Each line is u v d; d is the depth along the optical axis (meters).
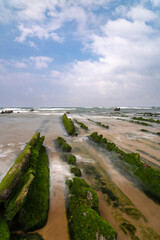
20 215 2.78
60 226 2.76
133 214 3.13
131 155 5.75
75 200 3.27
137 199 3.64
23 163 4.30
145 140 9.56
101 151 7.32
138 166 4.96
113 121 20.78
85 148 7.83
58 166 5.43
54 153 6.95
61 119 22.97
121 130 13.38
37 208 3.03
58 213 3.09
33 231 2.65
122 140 9.52
